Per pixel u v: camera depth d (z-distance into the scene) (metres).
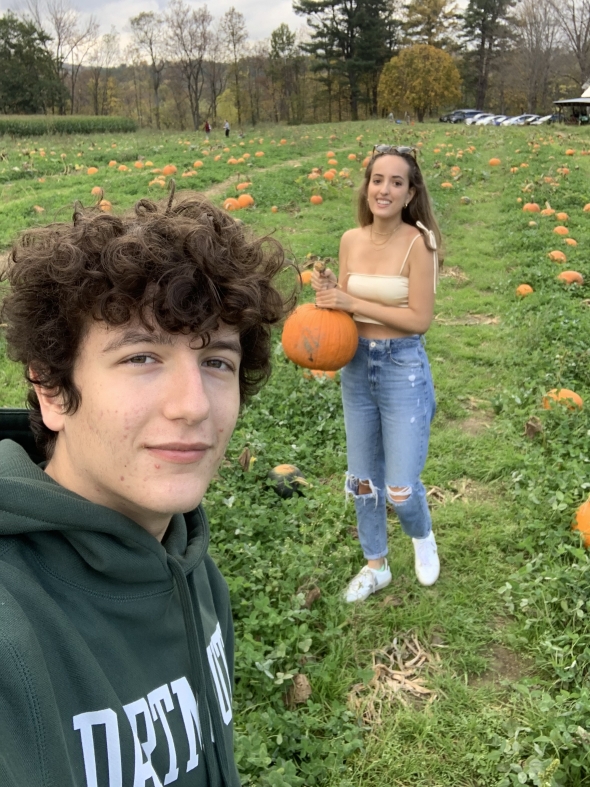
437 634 3.76
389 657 3.58
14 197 17.17
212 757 1.33
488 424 6.35
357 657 3.56
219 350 1.22
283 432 5.84
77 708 1.04
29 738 0.91
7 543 1.07
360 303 3.38
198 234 1.16
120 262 1.08
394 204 3.33
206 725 1.33
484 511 4.86
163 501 1.13
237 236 1.31
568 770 2.84
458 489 5.25
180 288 1.09
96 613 1.14
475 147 28.64
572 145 30.48
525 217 14.49
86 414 1.14
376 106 88.06
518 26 86.12
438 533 4.64
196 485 1.17
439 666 3.52
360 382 3.60
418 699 3.33
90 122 58.56
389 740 3.07
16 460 1.17
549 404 6.08
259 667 3.10
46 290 1.13
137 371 1.12
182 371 1.14
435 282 3.41
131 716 1.13
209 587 1.66
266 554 4.07
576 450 5.37
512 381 7.10
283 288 1.73
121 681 1.14
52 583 1.11
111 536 1.15
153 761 1.17
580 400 6.07
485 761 2.95
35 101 74.69
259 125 67.50
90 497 1.21
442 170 21.05
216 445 1.22
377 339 3.49
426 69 75.62
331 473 5.39
